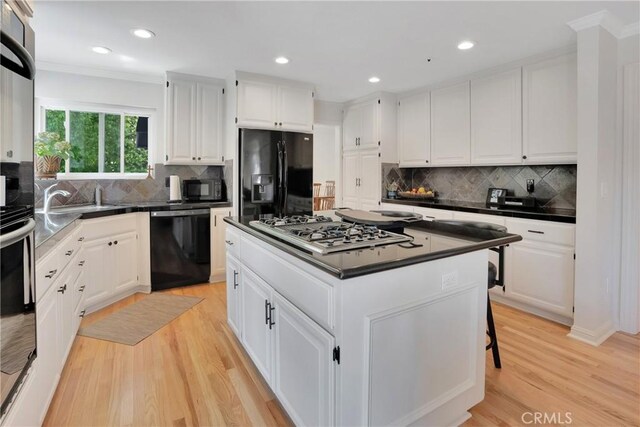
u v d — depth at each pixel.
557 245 2.77
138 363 2.21
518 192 3.62
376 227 2.01
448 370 1.61
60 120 3.61
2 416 1.14
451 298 1.59
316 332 1.38
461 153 3.82
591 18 2.40
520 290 3.04
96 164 3.81
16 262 1.25
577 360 2.26
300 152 4.11
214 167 4.29
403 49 3.02
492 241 1.68
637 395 1.90
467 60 3.29
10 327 1.20
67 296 2.16
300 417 1.54
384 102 4.51
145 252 3.50
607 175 2.54
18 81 1.29
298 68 3.57
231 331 2.66
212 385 1.99
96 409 1.77
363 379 1.31
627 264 2.64
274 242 1.67
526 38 2.76
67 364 2.18
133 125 3.96
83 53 3.16
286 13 2.39
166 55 3.21
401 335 1.42
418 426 1.51
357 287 1.27
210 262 3.81
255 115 3.82
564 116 2.94
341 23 2.55
